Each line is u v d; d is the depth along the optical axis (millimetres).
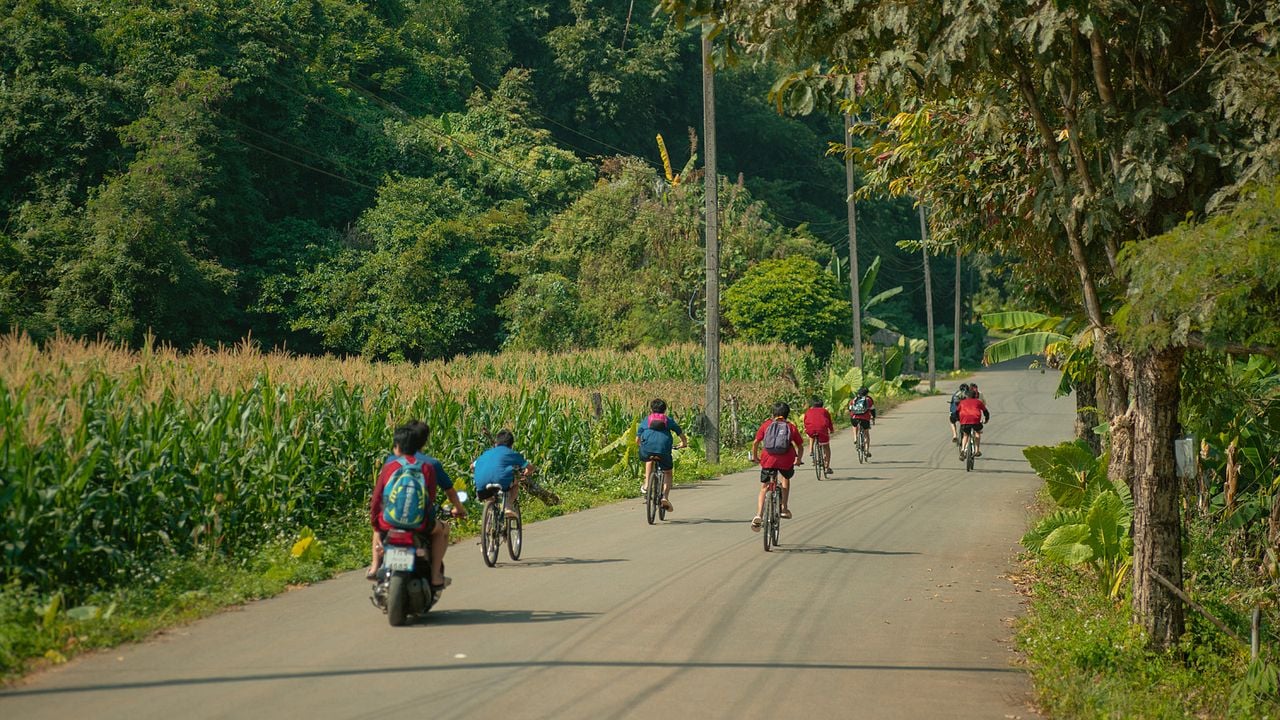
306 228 91000
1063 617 15672
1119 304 16938
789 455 21391
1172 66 13742
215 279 73625
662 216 96125
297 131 94250
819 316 86875
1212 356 18141
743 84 140000
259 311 83125
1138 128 13023
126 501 15695
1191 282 11516
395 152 103000
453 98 118812
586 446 35281
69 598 13734
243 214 86312
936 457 43062
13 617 11945
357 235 91750
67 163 75812
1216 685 13328
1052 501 28203
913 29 12992
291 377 22891
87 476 14469
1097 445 30984
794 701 10695
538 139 113688
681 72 134750
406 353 86875
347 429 22406
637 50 127938
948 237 24062
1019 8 12453
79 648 11578
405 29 118688
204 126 79875
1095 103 13984
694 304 93938
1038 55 13070
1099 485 20047
